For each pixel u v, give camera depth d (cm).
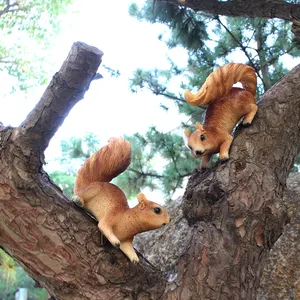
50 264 133
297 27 215
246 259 148
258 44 364
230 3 231
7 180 128
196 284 145
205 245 150
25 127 128
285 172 167
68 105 128
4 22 412
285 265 220
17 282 439
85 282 135
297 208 240
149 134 379
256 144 162
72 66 121
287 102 176
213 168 161
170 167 372
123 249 136
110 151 142
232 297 144
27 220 129
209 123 159
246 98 162
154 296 144
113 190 139
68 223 134
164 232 267
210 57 369
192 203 158
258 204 151
